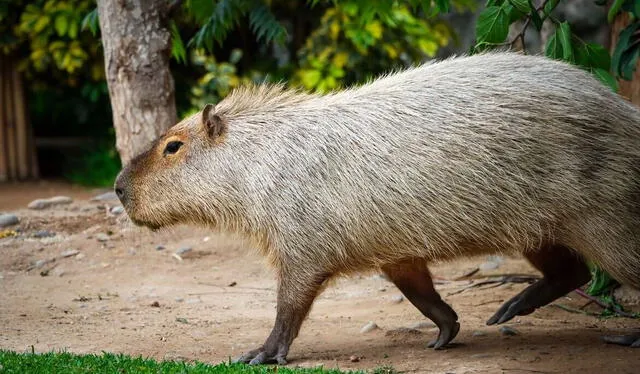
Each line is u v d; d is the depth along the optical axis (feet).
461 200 28.73
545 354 29.86
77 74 78.84
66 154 86.12
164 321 36.58
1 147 76.64
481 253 29.81
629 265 28.84
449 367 28.58
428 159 28.86
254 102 31.58
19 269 45.93
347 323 36.06
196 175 31.17
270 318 37.19
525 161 28.53
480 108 28.99
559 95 28.96
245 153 30.73
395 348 31.73
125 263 46.06
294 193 29.86
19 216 55.52
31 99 86.79
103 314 37.78
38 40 71.92
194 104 76.13
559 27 33.50
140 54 50.85
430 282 31.60
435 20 76.07
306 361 30.25
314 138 30.07
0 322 36.19
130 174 31.96
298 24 80.28
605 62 34.09
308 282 29.91
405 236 29.22
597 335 32.58
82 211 57.16
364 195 29.22
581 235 28.86
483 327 34.40
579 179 28.48
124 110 51.31
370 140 29.48
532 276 41.29
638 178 28.86
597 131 28.76
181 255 46.83
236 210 30.86
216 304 39.63
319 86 72.13
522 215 28.68
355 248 29.63
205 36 47.52
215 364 29.86
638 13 32.53
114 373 26.32
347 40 73.82
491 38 34.24
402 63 75.61
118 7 50.67
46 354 29.07
